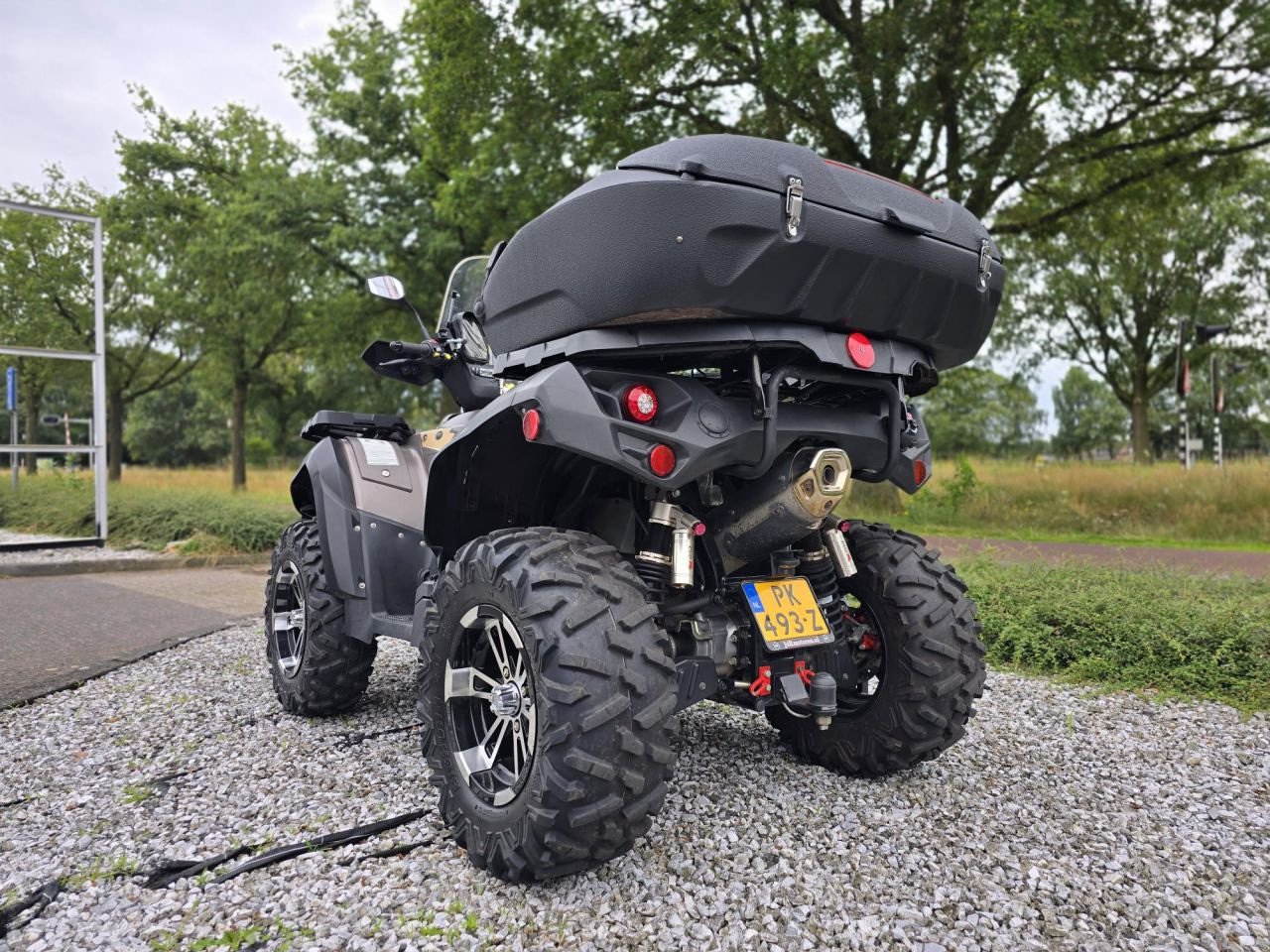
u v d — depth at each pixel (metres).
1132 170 14.30
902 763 3.16
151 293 26.53
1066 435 80.19
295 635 4.40
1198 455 31.86
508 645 2.64
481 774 2.62
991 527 13.77
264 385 45.25
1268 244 32.44
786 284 2.37
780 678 2.83
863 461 2.86
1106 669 4.88
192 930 2.22
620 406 2.40
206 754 3.65
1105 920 2.27
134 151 26.16
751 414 2.54
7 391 12.12
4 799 3.20
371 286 3.72
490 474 3.04
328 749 3.70
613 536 3.10
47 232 12.23
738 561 2.89
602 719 2.24
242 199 21.81
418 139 19.80
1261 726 4.07
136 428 68.19
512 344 2.79
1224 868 2.59
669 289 2.32
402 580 3.97
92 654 5.63
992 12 10.70
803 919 2.25
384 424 4.39
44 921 2.28
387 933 2.19
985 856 2.64
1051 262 30.59
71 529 12.11
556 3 13.28
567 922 2.23
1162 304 34.41
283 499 15.68
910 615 3.11
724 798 3.09
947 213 2.71
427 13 14.20
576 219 2.44
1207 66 13.21
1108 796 3.16
